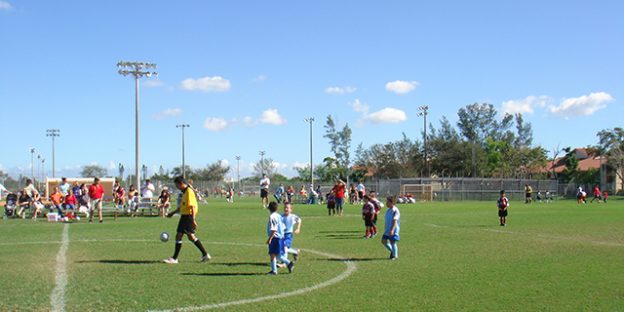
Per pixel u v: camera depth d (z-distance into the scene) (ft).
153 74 152.76
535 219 89.20
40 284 31.89
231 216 93.71
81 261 41.06
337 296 29.01
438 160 323.78
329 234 63.10
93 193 82.74
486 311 25.76
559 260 42.19
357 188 149.18
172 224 77.87
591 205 154.81
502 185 209.97
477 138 363.35
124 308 26.21
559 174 345.10
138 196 98.43
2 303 27.04
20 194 94.84
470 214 103.45
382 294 29.50
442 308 26.32
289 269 36.47
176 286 31.60
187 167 370.53
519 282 32.91
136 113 151.02
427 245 52.19
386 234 43.29
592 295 29.22
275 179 371.15
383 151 320.70
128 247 49.80
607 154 280.92
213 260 41.93
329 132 323.16
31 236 59.98
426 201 188.55
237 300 28.02
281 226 36.27
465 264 40.22
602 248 49.83
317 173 333.01
